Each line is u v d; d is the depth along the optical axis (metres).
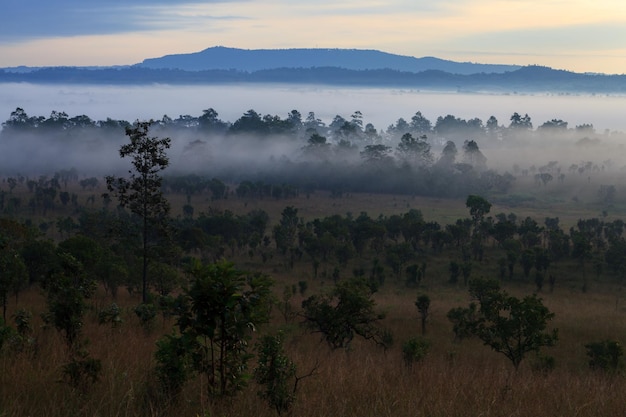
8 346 12.61
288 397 9.41
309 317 33.59
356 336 41.28
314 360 14.88
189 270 9.09
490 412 10.01
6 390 9.34
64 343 14.41
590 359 41.75
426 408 9.88
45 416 8.23
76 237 49.25
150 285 49.34
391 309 60.50
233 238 98.69
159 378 9.73
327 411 9.35
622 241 89.88
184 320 9.10
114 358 12.68
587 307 66.25
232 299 8.79
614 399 11.74
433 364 21.67
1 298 25.52
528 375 17.41
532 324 32.38
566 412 10.55
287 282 76.44
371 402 10.12
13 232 45.03
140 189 42.59
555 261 90.12
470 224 105.69
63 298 15.61
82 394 9.20
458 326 46.00
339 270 82.88
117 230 53.75
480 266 89.12
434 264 90.38
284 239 94.00
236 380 9.45
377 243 95.19
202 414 8.75
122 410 8.73
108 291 55.94
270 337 10.27
